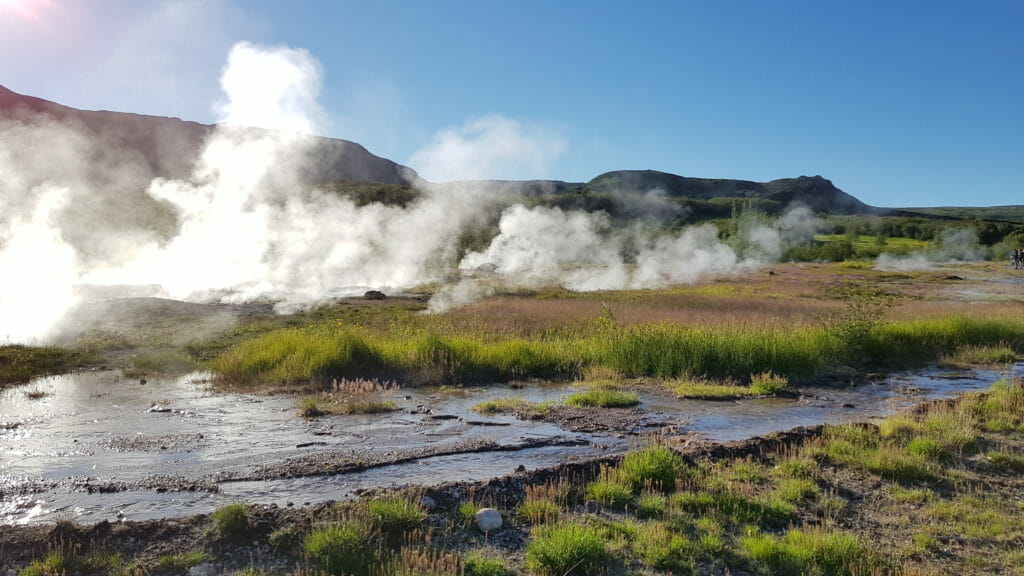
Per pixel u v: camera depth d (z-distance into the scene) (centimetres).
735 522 655
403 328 1948
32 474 792
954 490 764
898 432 963
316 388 1316
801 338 1662
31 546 570
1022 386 1315
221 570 543
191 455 873
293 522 615
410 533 612
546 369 1527
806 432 979
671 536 616
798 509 696
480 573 539
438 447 921
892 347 1759
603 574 546
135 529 597
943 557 593
